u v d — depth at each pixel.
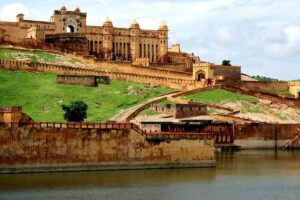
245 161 125.88
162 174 102.06
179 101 168.50
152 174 101.69
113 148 102.69
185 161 108.25
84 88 173.38
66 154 99.56
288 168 115.81
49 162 98.62
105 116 152.75
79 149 100.44
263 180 101.50
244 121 157.00
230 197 88.06
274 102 181.38
